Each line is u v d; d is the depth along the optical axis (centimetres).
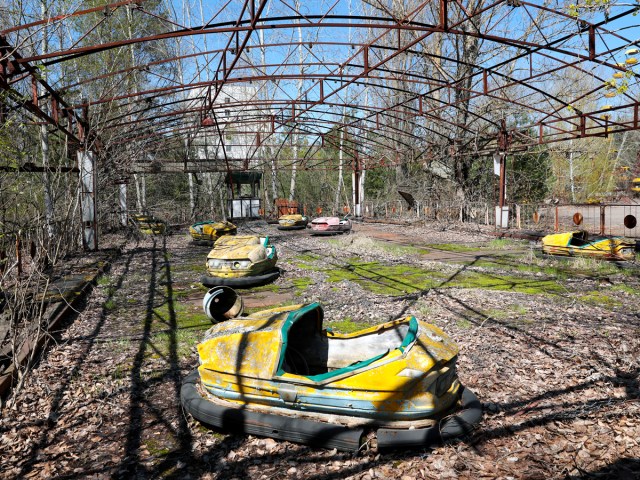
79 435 357
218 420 350
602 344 524
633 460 301
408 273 1016
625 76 613
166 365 493
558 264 1077
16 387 415
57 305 680
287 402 341
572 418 357
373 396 324
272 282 962
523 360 481
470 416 339
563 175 3981
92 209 1349
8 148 805
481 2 1966
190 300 810
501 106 2275
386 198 3512
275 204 3262
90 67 1711
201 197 3569
